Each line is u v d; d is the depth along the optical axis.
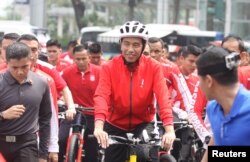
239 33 56.16
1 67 12.71
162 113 11.02
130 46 11.23
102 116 10.90
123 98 11.39
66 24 114.31
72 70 16.42
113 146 11.35
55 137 11.78
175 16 65.06
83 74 16.36
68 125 14.98
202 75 7.26
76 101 16.52
